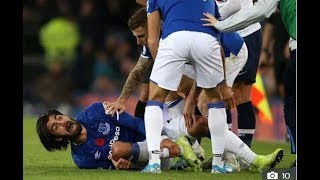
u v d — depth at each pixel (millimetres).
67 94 45812
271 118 30438
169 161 17688
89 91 46438
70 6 51875
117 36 50594
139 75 17781
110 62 48250
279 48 27703
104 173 16531
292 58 17984
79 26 50844
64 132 17016
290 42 18000
